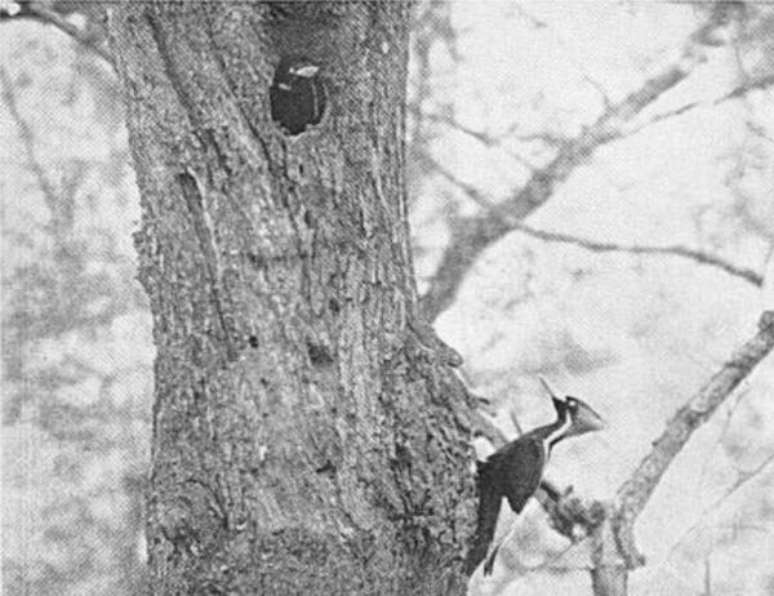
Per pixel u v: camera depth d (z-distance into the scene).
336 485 1.78
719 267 3.46
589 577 3.19
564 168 3.51
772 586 3.29
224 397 1.80
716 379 3.34
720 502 3.31
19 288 3.39
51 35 3.42
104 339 3.42
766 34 3.57
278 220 1.82
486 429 2.33
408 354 1.88
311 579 1.76
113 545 3.37
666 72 3.56
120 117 3.44
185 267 1.83
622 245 3.48
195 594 1.78
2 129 3.41
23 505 3.36
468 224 3.47
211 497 1.79
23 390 3.38
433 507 1.83
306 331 1.81
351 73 1.87
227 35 1.83
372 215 1.88
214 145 1.82
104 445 3.39
